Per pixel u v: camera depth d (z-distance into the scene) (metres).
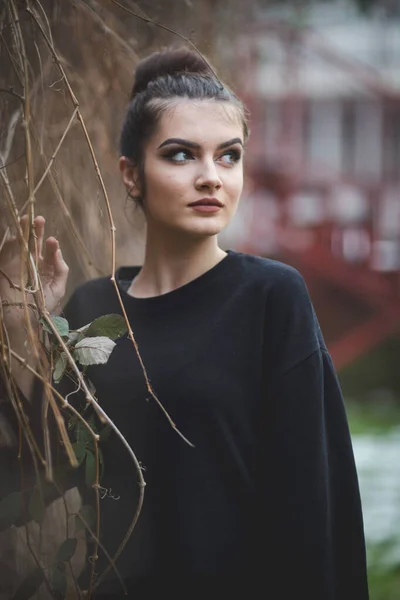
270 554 1.29
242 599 1.28
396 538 3.26
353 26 9.27
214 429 1.28
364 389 8.74
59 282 1.35
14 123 1.35
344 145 9.60
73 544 1.27
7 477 1.34
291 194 8.23
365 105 9.49
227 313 1.32
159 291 1.39
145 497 1.30
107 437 1.30
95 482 1.20
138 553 1.30
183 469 1.28
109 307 1.41
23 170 1.46
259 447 1.31
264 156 8.12
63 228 1.75
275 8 6.31
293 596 1.27
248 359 1.30
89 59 1.77
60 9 1.60
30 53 1.54
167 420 1.29
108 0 1.76
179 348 1.30
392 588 2.65
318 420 1.28
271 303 1.31
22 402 1.35
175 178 1.29
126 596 1.30
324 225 8.20
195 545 1.27
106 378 1.33
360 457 5.30
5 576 1.36
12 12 1.24
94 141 1.87
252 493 1.30
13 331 1.35
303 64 8.32
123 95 1.90
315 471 1.27
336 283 8.45
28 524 1.43
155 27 1.99
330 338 8.57
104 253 1.88
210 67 1.40
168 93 1.31
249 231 6.46
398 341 8.73
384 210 8.54
